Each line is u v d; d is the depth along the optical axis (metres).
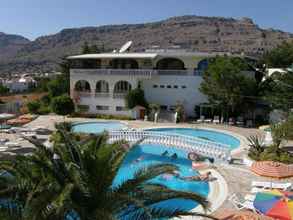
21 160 10.37
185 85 52.53
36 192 8.94
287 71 41.81
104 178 9.88
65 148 10.43
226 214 15.45
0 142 31.50
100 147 10.48
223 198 19.80
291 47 79.94
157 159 30.42
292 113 34.72
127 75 53.69
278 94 41.34
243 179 23.59
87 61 60.28
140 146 33.69
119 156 10.46
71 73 56.84
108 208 9.39
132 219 9.84
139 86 53.47
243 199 19.38
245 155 30.23
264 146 30.86
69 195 8.77
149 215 8.77
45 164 9.67
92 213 9.27
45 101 65.50
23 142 32.75
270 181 23.11
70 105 50.41
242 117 48.91
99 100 55.03
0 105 56.84
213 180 23.84
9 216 9.13
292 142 35.41
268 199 16.41
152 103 53.47
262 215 15.31
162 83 53.44
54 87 70.50
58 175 9.51
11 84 125.50
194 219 16.30
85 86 59.81
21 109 58.38
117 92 55.16
